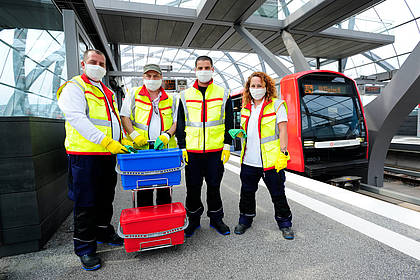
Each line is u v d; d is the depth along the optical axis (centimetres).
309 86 550
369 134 582
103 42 1031
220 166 266
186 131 264
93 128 200
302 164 519
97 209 221
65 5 784
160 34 1341
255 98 260
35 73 501
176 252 231
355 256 217
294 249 231
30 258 223
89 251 209
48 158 264
